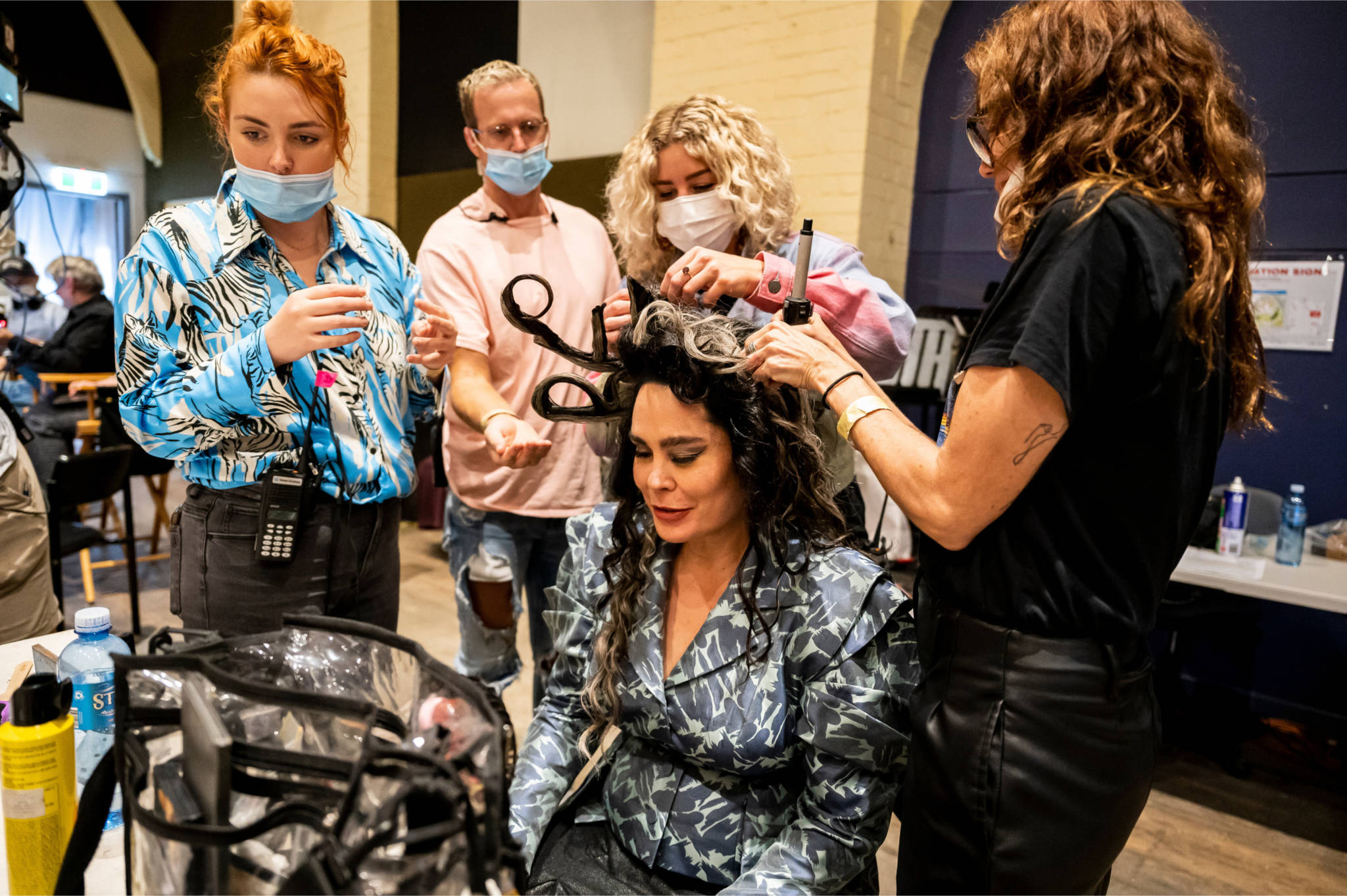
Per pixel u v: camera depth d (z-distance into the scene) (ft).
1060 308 2.59
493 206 6.28
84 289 15.23
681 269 4.43
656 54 13.76
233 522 4.20
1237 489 8.47
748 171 4.83
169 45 25.63
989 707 2.89
